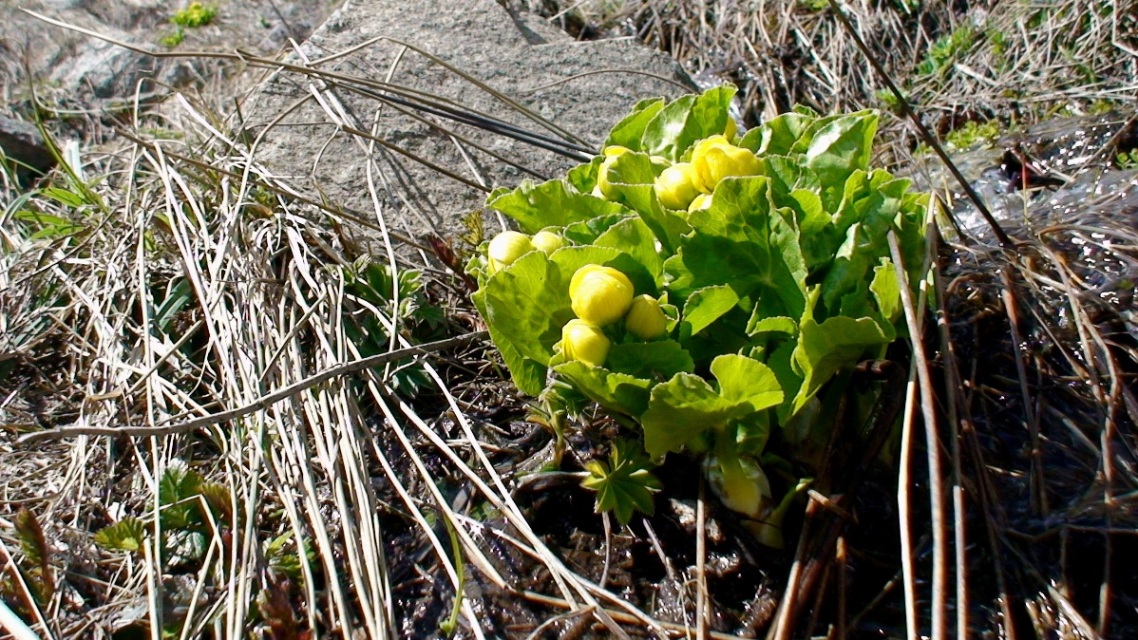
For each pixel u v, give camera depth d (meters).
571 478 0.39
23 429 0.46
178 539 0.39
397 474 0.42
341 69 0.62
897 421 0.37
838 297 0.34
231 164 0.54
